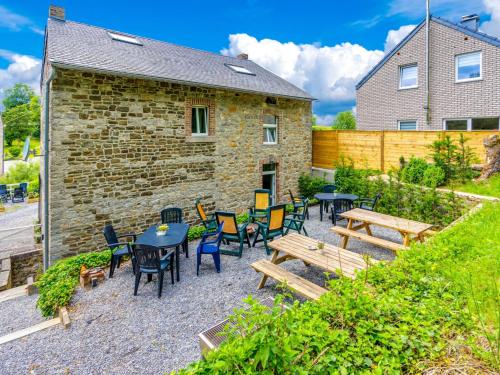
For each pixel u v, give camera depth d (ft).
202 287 18.56
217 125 31.89
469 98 40.42
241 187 34.71
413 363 6.61
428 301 8.78
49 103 22.47
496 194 23.99
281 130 38.65
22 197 62.34
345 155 40.45
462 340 7.22
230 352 5.75
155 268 17.57
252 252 24.45
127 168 25.70
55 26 29.12
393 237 26.43
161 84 27.32
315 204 39.91
